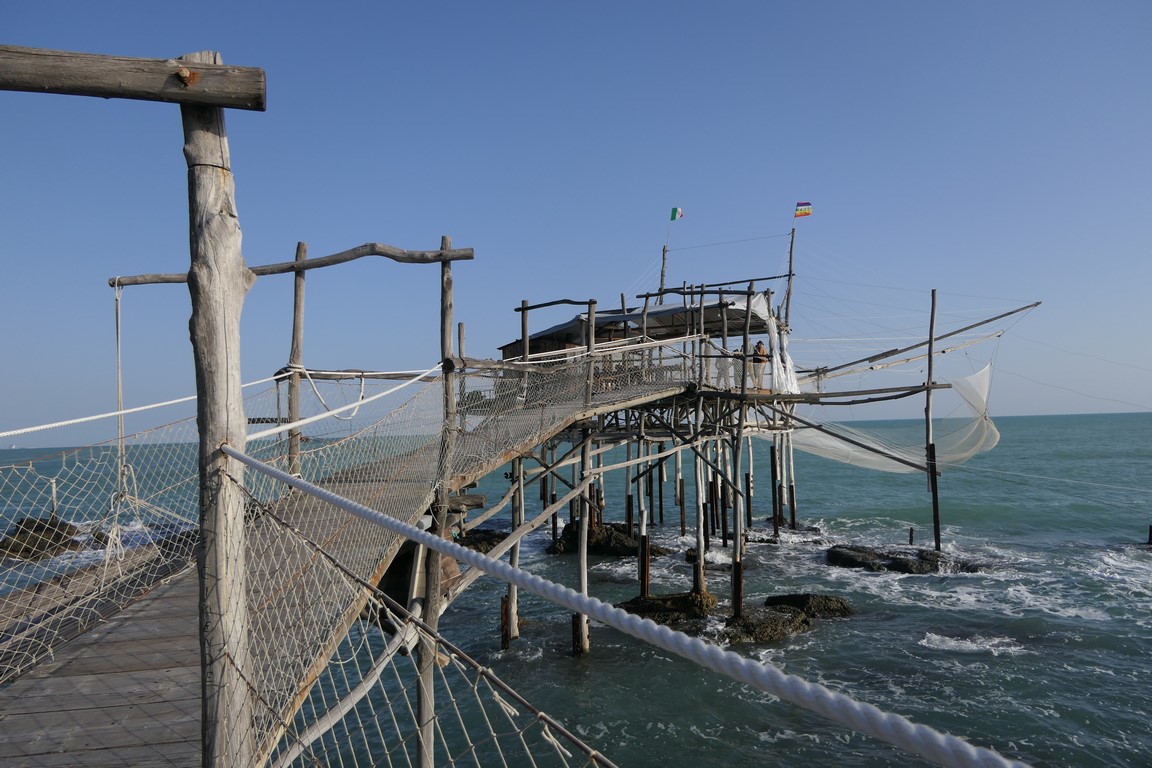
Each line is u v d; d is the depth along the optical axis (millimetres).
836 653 13664
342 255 7891
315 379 9492
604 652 13781
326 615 4961
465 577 8508
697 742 10227
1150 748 9844
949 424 20156
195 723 4410
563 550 23672
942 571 20156
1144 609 16078
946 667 12828
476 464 9023
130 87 3336
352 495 7875
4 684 4938
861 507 34250
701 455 17562
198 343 3578
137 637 5789
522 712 11211
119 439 7047
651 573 20859
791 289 27406
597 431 16141
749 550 23688
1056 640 14094
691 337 17016
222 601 3531
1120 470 49031
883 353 22078
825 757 9734
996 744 10062
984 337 19828
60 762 3992
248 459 3396
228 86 3426
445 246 8250
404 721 9508
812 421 20047
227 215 3609
